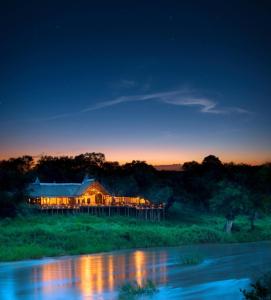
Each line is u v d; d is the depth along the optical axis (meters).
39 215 112.50
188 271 56.03
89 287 46.94
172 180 152.50
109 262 65.75
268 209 116.69
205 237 96.62
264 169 150.25
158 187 135.62
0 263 65.56
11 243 79.44
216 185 139.62
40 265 63.22
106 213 124.25
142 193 134.75
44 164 185.00
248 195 111.62
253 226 114.06
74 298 42.19
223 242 95.69
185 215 136.00
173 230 100.50
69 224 100.44
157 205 127.44
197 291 44.03
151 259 68.56
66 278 52.47
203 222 127.75
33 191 118.25
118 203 125.56
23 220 104.12
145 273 55.00
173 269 57.88
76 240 83.88
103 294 43.44
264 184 143.62
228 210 108.75
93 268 59.97
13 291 45.62
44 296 43.25
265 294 32.16
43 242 81.81
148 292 43.66
